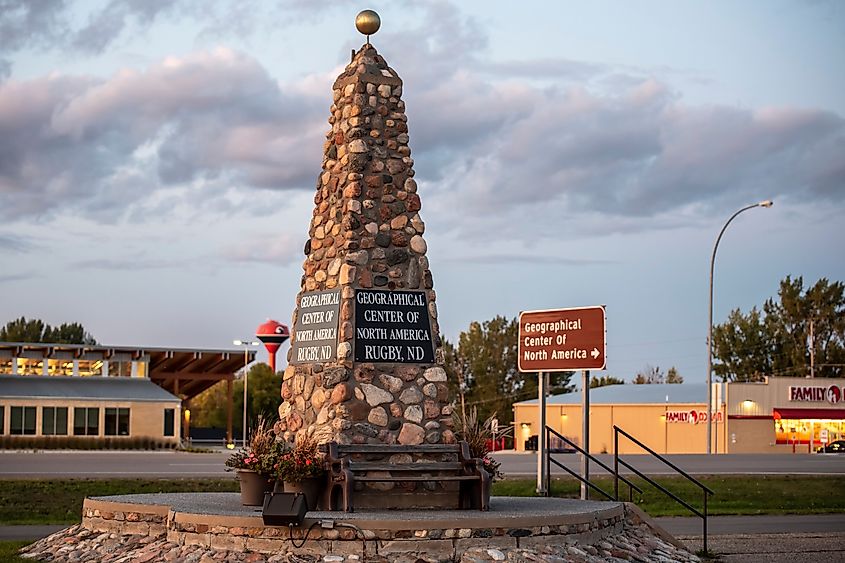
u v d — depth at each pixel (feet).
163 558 48.80
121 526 56.18
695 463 133.28
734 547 69.31
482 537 48.21
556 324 84.69
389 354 56.39
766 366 346.74
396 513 50.83
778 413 246.47
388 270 57.47
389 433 55.26
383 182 58.34
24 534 71.05
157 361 232.73
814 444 249.96
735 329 351.87
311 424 57.00
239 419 276.62
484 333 340.18
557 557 48.60
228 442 235.81
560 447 252.21
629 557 53.11
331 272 58.03
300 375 58.80
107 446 205.46
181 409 231.91
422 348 57.16
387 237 57.72
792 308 343.87
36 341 377.30
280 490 53.72
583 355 82.64
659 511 94.53
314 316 58.54
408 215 58.70
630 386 278.67
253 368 285.02
